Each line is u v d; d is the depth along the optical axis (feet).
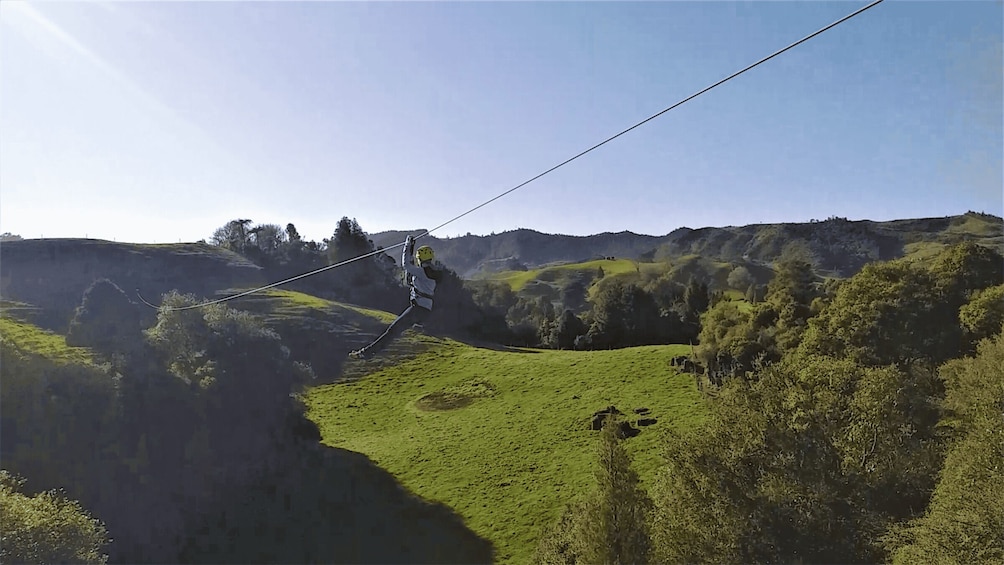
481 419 231.30
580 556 95.55
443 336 356.59
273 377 216.74
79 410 156.97
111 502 145.28
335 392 278.67
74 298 296.51
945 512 80.48
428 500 175.11
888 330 164.04
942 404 121.08
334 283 449.06
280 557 148.15
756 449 101.96
